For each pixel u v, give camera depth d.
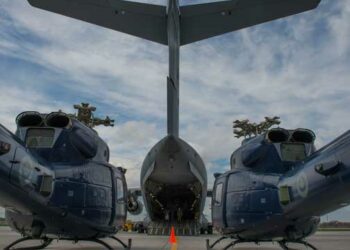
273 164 9.45
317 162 6.76
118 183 10.20
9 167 6.45
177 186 19.08
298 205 7.63
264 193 9.05
